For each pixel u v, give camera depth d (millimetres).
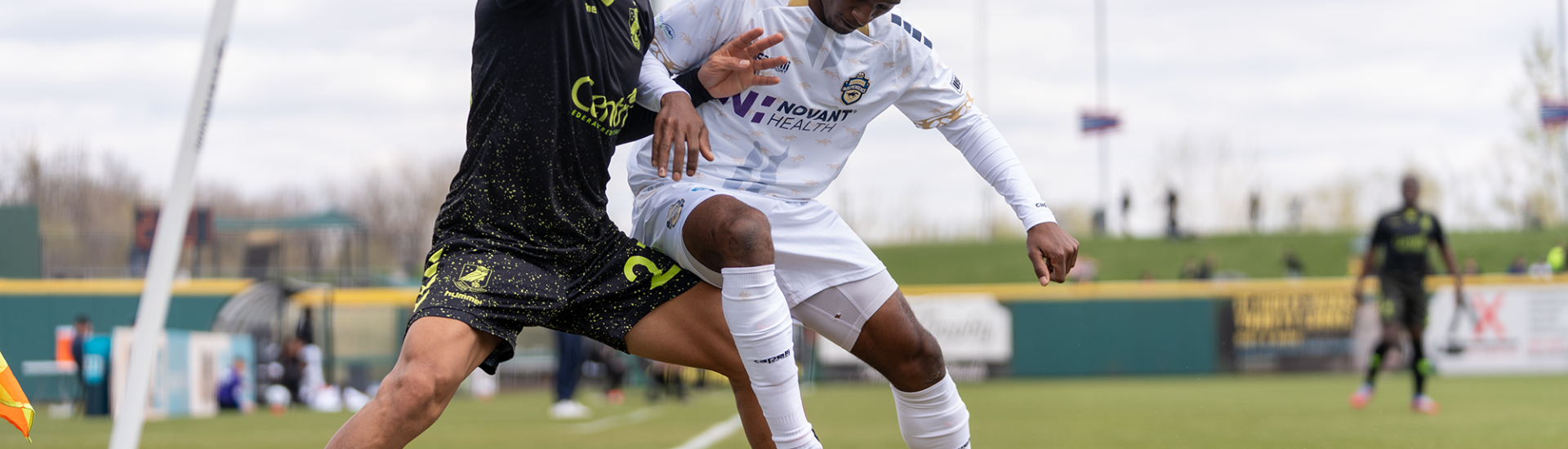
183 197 3785
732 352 3537
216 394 15000
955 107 3861
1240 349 24562
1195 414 10188
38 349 21109
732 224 3221
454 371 2926
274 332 20891
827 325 3633
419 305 3020
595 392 23844
